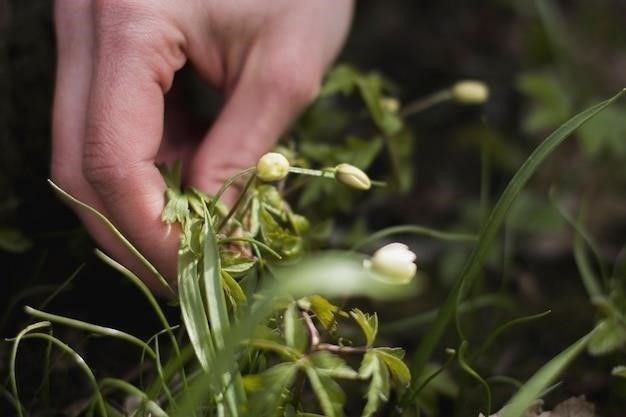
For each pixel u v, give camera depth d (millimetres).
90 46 423
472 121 748
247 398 374
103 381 383
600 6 870
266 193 436
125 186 409
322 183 493
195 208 416
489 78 773
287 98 452
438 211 675
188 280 390
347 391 481
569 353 387
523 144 731
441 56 792
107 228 423
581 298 585
